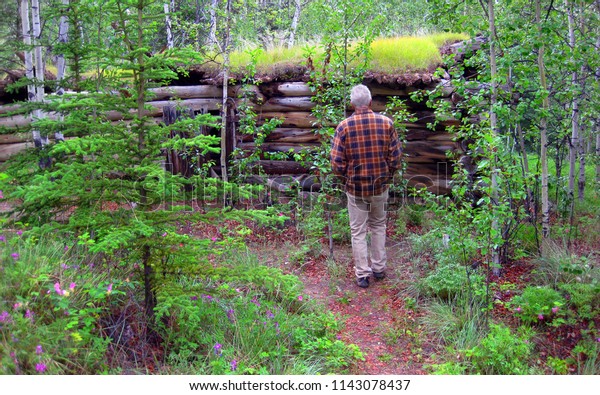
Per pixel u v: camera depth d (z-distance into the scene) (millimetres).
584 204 6781
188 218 3355
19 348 2615
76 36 4520
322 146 6219
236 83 7168
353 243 4961
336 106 6543
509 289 4410
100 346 2969
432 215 6426
